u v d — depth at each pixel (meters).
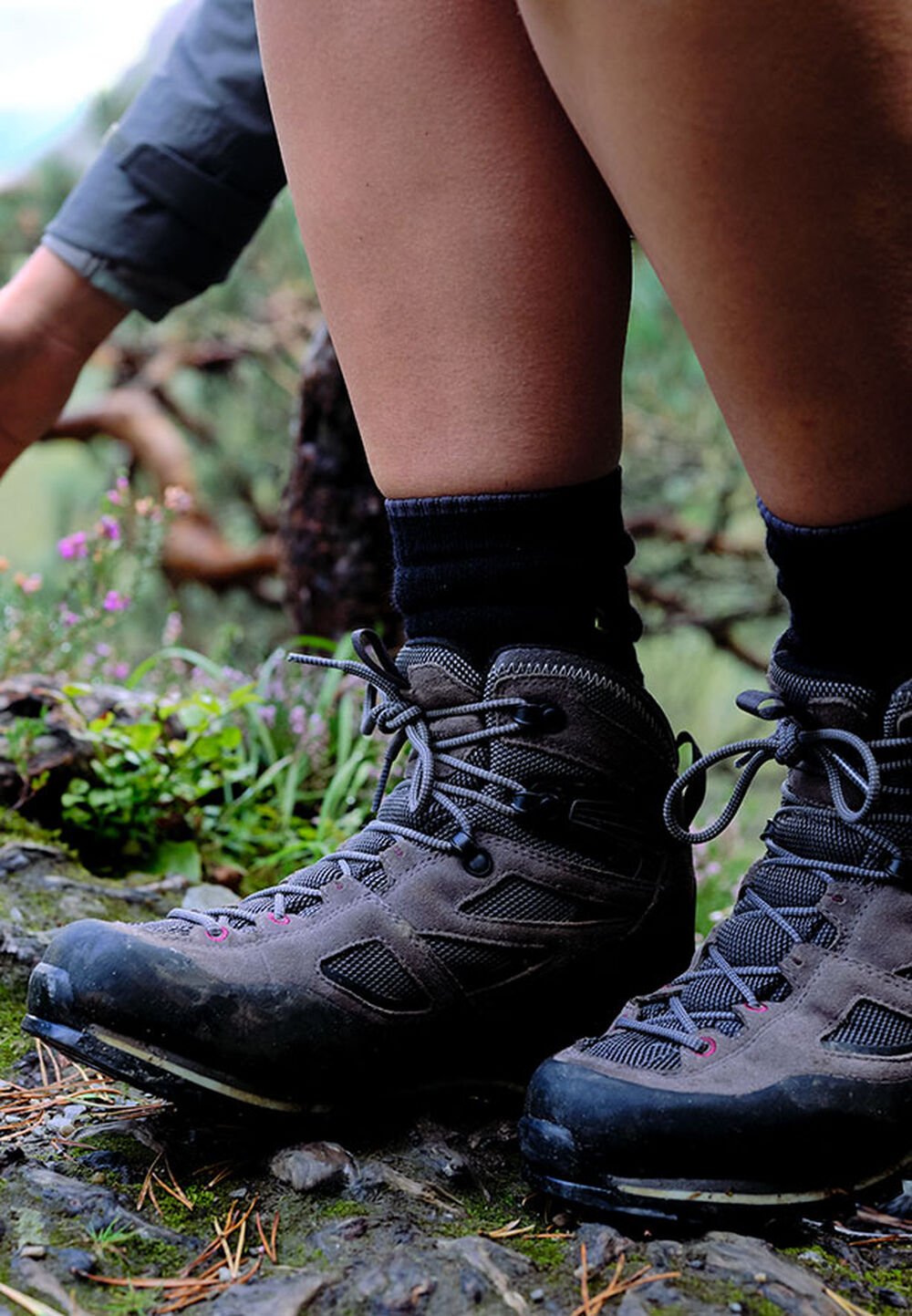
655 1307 0.77
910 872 0.89
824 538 0.85
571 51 0.75
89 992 0.89
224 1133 0.98
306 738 1.97
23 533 5.21
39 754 1.67
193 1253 0.83
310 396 2.25
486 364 0.91
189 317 4.28
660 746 1.03
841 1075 0.85
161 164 1.66
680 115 0.71
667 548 4.12
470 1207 0.90
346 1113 0.96
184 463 4.22
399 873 0.97
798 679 0.92
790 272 0.74
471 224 0.88
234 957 0.92
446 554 0.97
